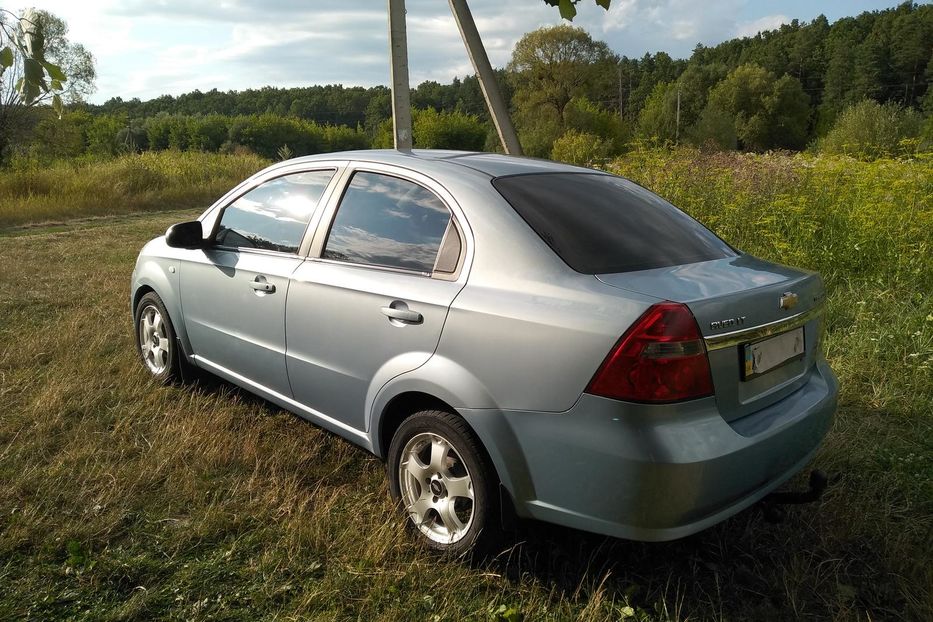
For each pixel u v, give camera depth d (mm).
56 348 4832
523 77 90312
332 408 2998
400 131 6156
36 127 27078
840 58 143500
